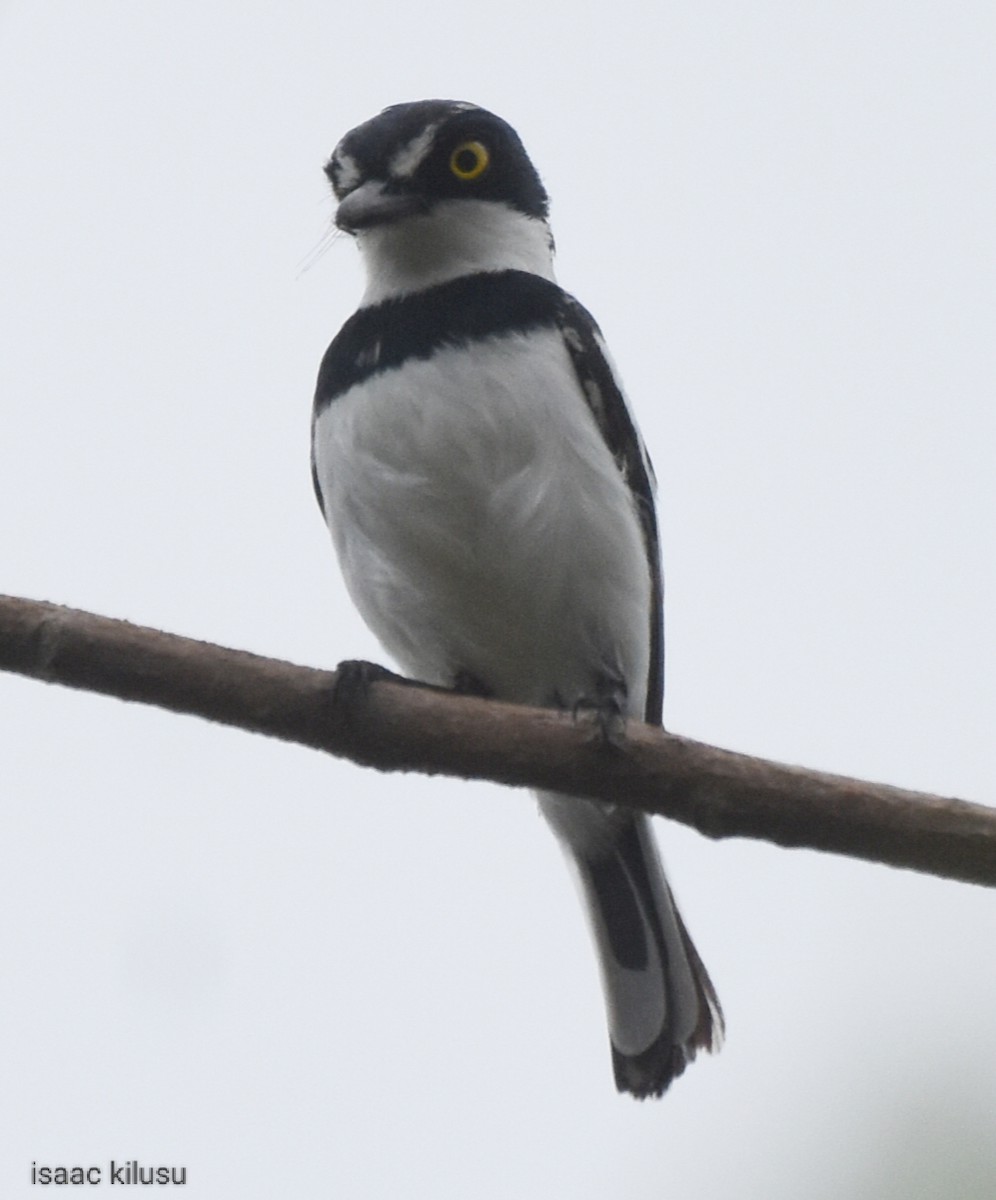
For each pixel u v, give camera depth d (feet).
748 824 22.74
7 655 23.47
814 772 22.66
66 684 23.67
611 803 23.48
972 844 22.07
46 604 23.61
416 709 23.56
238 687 23.68
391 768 23.90
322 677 23.77
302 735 23.90
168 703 23.75
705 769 22.85
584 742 23.11
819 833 22.52
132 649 23.45
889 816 22.25
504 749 23.47
